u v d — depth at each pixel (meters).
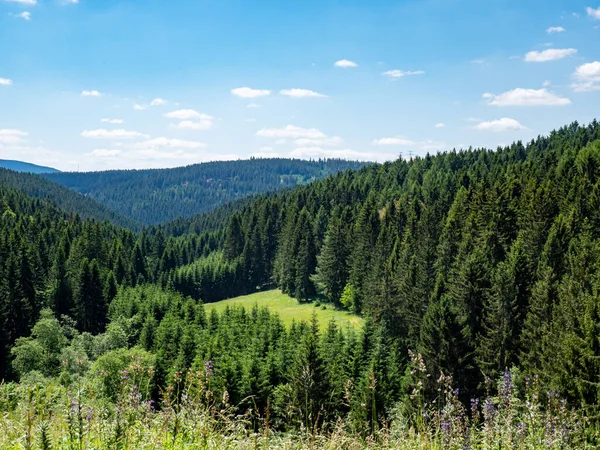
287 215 138.50
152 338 66.25
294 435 7.19
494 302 42.91
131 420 6.41
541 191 67.69
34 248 101.75
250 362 40.09
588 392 23.45
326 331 57.19
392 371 39.06
